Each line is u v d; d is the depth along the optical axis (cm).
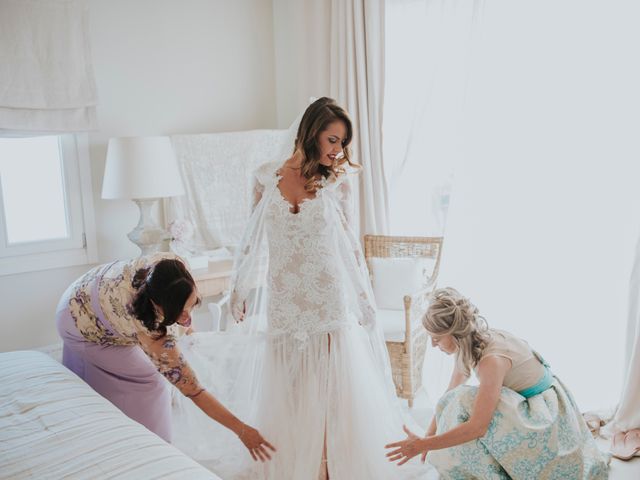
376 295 336
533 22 293
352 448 215
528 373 207
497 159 314
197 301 185
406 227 366
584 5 277
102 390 211
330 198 216
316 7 371
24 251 327
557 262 300
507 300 319
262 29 411
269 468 217
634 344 266
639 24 264
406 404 312
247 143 379
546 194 300
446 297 210
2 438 151
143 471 135
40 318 338
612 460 251
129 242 365
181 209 367
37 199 333
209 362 251
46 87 313
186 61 377
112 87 348
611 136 278
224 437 237
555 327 304
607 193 282
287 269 215
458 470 209
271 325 220
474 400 205
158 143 317
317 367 216
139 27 354
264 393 221
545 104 295
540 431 196
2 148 319
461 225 331
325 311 215
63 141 334
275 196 215
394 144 361
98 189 349
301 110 390
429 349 343
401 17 345
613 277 285
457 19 324
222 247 378
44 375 193
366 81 356
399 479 223
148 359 216
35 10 308
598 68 277
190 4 374
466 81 318
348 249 220
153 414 218
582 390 297
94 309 199
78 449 145
